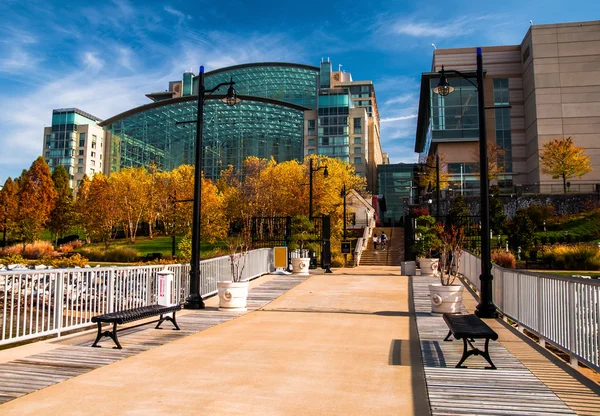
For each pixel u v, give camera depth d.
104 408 4.97
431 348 8.09
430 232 23.17
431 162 66.50
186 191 57.16
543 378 6.17
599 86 66.81
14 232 58.50
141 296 11.79
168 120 110.81
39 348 7.95
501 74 74.06
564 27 68.50
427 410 4.96
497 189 48.25
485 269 11.55
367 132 119.19
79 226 70.50
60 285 8.88
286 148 104.44
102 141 118.75
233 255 16.95
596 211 45.94
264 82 119.19
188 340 8.76
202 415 4.77
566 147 59.78
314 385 5.88
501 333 9.55
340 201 48.28
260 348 8.09
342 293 16.47
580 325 6.59
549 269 31.59
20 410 4.90
